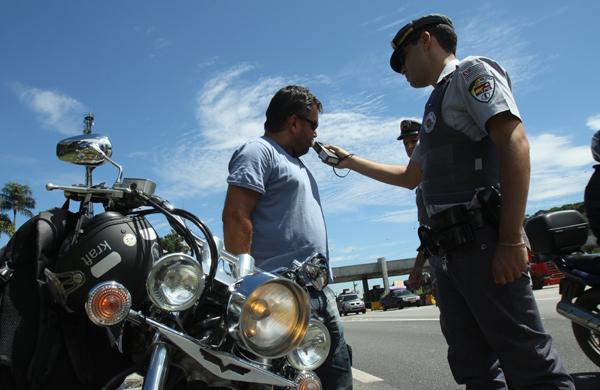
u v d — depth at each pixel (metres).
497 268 2.16
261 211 2.46
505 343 2.22
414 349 7.34
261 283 1.46
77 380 1.64
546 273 16.83
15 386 1.56
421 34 2.64
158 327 1.46
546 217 3.95
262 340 1.46
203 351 1.48
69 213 1.76
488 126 2.21
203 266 1.68
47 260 1.64
